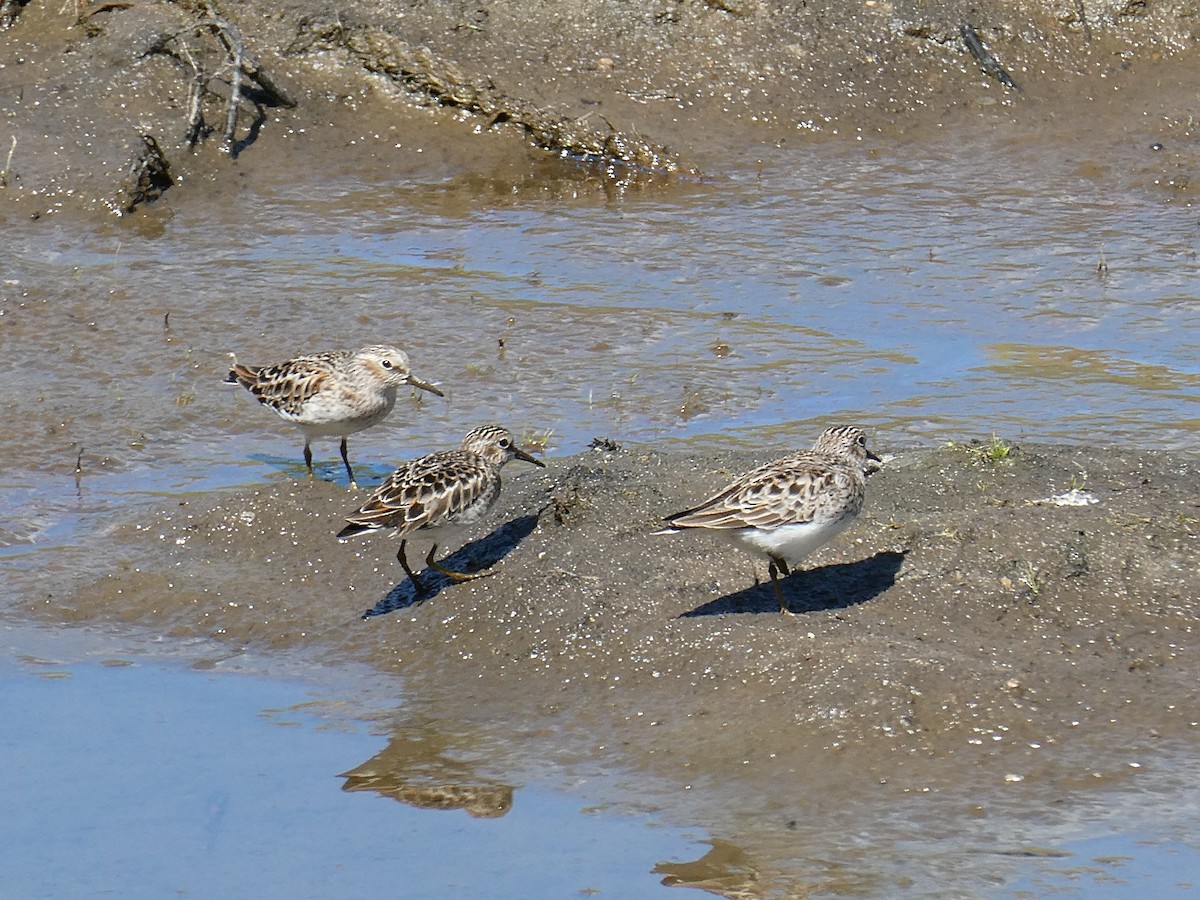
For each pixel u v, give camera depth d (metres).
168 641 13.23
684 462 15.15
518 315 19.52
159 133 23.41
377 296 20.03
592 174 24.02
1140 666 11.86
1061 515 13.59
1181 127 24.39
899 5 25.91
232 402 17.55
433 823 10.65
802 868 9.92
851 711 11.30
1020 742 11.03
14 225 21.73
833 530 12.27
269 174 23.42
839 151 24.34
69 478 15.85
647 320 19.38
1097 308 19.44
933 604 12.59
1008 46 25.77
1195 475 14.55
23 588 13.91
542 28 25.59
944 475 14.62
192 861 10.29
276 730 11.87
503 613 12.92
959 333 18.91
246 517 14.66
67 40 24.86
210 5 25.20
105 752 11.61
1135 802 10.43
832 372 17.95
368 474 15.88
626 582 13.11
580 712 11.85
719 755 11.14
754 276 20.56
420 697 12.27
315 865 10.23
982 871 9.77
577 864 10.13
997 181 23.36
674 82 25.09
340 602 13.59
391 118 24.62
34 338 18.81
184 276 20.53
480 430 14.24
